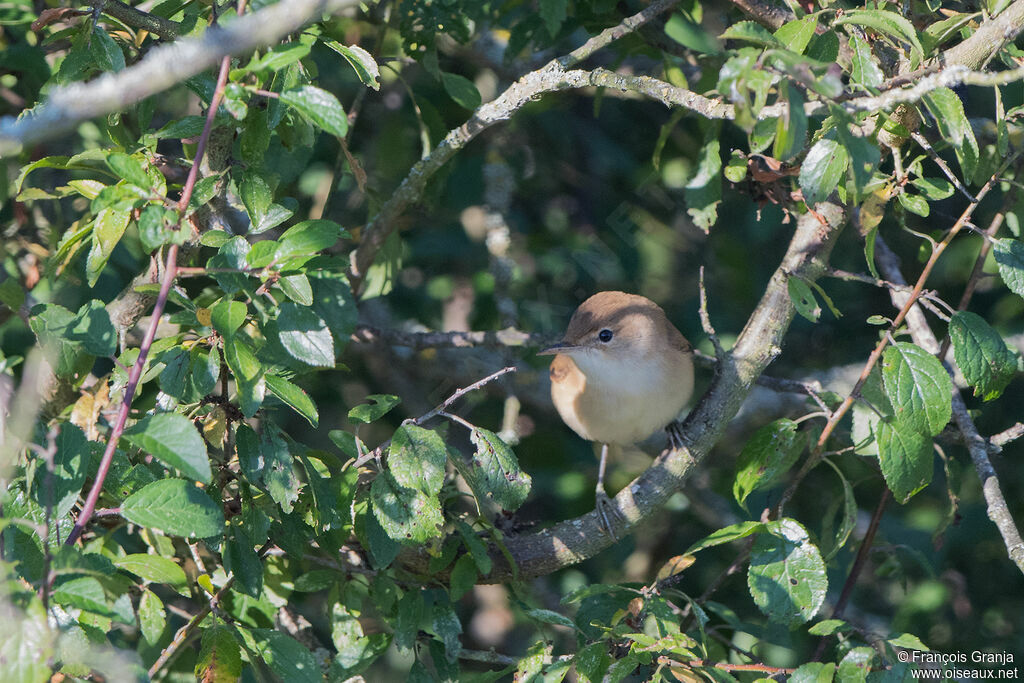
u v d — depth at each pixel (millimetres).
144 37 8820
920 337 10750
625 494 9844
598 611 8961
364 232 11078
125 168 6137
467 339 12461
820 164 7188
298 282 6629
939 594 11875
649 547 13703
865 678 7863
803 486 13211
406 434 7621
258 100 7469
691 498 13656
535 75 9242
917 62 8039
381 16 11648
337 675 8570
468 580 8555
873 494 13141
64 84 7488
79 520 5855
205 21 7875
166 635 9328
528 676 8039
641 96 11906
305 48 5938
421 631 9109
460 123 13289
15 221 10531
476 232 14273
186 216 6879
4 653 5203
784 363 14352
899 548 11523
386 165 12758
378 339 12477
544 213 14930
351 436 8156
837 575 12398
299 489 7668
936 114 6949
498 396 14625
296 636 10102
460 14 10523
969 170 7680
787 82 6039
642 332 11406
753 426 13930
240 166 8367
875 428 8352
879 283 8711
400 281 14727
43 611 5285
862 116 7246
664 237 14891
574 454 14219
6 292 8727
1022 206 9531
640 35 11102
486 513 9539
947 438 10359
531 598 12633
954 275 13031
